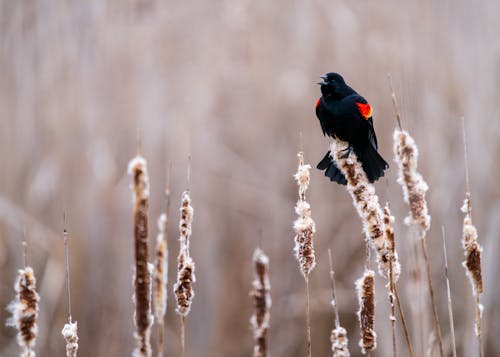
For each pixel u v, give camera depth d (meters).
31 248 11.15
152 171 11.98
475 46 11.59
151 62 12.27
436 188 11.05
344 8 12.91
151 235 11.90
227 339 11.84
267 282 4.75
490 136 11.16
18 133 11.52
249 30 13.12
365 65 12.66
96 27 12.05
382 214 4.73
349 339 11.71
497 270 10.52
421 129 11.25
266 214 12.32
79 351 10.97
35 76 11.73
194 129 12.14
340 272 11.95
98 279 11.20
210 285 11.48
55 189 11.30
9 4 11.88
